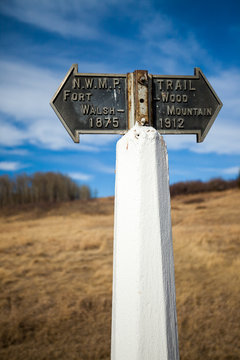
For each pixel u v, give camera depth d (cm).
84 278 815
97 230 1695
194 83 184
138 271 146
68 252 1148
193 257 938
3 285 769
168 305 148
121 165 160
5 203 3747
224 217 1825
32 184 4112
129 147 156
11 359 422
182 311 567
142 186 151
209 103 185
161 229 151
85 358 423
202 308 575
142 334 142
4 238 1547
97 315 572
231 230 1354
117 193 161
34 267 942
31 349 451
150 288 145
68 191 4197
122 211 156
